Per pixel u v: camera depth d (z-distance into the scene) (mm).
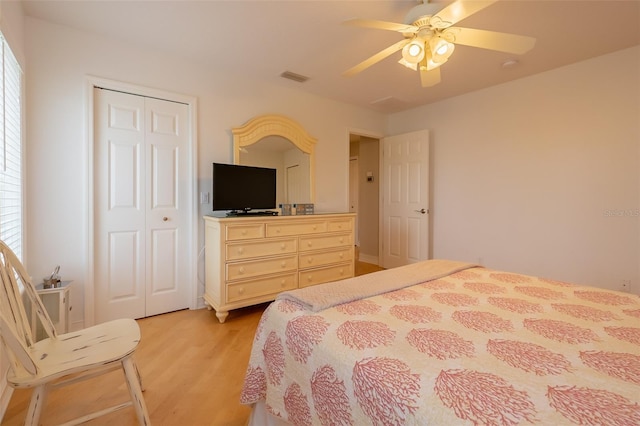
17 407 1539
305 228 3035
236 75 3107
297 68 3006
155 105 2686
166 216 2764
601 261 2799
